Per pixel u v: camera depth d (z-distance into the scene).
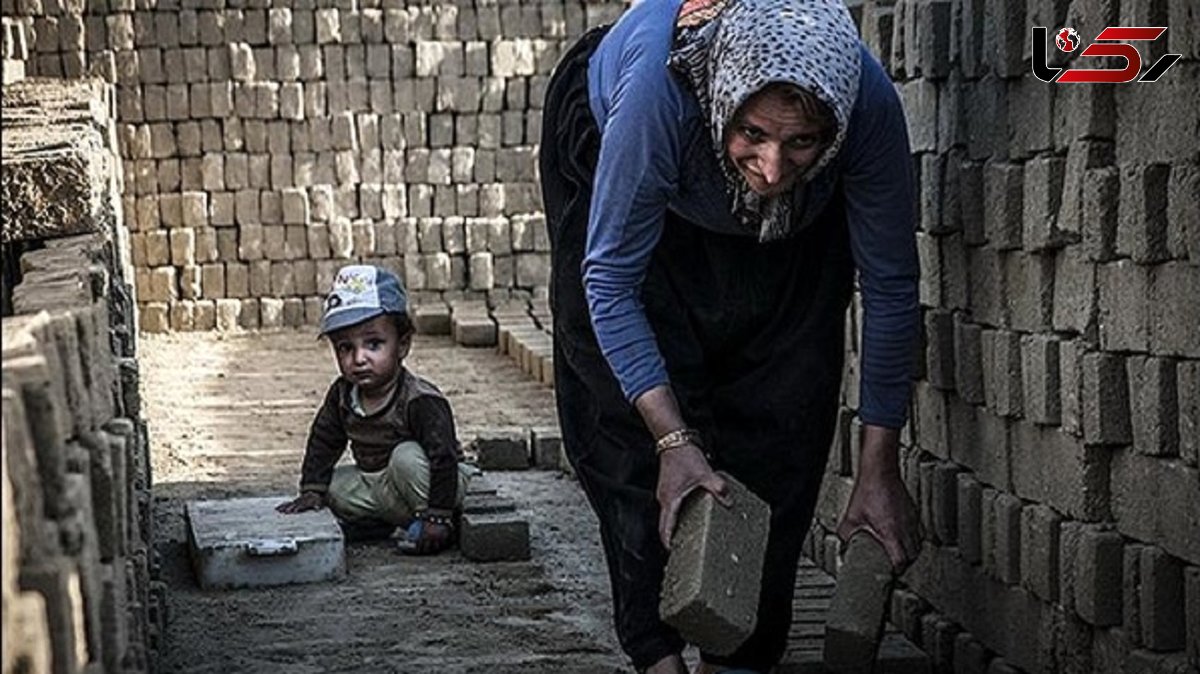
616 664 5.80
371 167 14.37
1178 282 4.36
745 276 5.14
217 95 14.12
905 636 6.04
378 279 7.44
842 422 6.49
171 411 10.94
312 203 14.31
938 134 5.66
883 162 4.98
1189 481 4.37
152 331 14.17
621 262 4.89
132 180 14.09
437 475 7.35
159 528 7.84
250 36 14.16
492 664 5.79
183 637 6.14
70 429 3.30
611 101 4.96
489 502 7.52
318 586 6.84
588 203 5.21
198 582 6.89
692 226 5.10
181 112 14.11
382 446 7.47
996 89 5.21
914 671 5.63
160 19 14.02
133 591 4.14
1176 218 4.33
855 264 5.24
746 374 5.28
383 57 14.31
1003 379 5.21
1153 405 4.50
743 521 4.72
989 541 5.41
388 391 7.46
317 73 14.24
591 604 6.57
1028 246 5.03
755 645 5.38
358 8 14.24
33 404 2.91
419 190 14.43
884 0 6.31
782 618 5.40
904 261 5.13
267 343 13.73
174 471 9.15
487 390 11.51
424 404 7.44
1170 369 4.46
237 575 6.82
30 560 2.80
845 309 5.33
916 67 5.79
